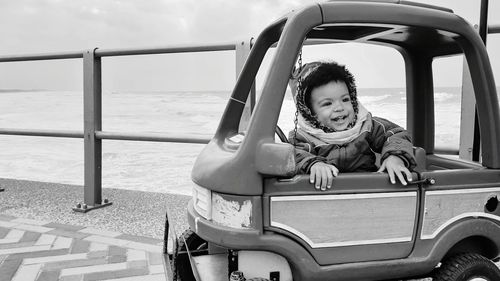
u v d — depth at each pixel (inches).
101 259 108.3
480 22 79.8
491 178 69.3
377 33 77.8
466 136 105.4
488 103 68.5
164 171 248.8
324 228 62.4
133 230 131.2
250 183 59.8
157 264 105.2
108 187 208.7
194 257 78.5
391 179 64.5
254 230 59.9
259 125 60.1
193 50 140.8
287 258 61.3
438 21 65.2
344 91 73.0
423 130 95.8
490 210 69.6
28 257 109.5
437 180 66.7
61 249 115.0
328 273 62.3
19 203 162.7
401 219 65.4
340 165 74.4
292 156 57.8
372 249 64.4
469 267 66.1
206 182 63.2
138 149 323.0
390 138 71.9
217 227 61.4
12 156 304.7
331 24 62.8
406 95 97.0
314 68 72.9
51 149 331.0
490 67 68.0
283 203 60.8
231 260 63.8
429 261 65.8
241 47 133.0
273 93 60.2
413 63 93.7
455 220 67.7
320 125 73.5
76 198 169.5
